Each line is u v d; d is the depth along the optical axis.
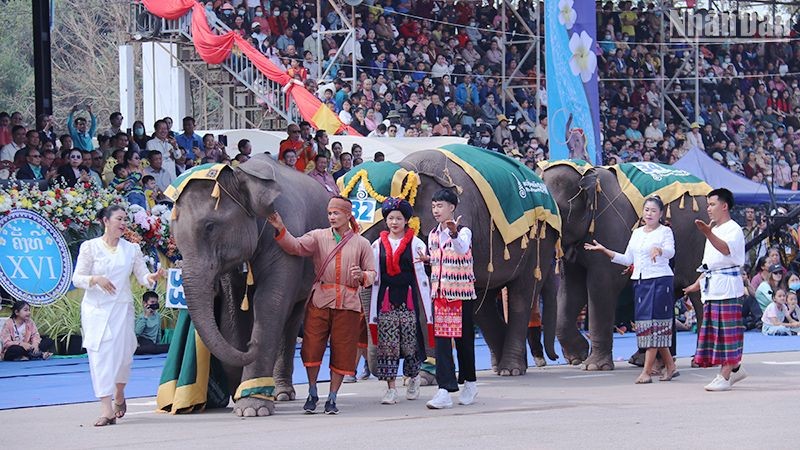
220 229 10.66
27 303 16.53
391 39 29.64
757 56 36.16
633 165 15.94
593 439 8.94
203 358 11.18
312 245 11.02
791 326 21.16
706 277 12.48
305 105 24.44
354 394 12.69
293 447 8.90
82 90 42.19
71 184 18.55
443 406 11.10
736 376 12.78
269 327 10.98
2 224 16.33
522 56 32.38
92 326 10.38
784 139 36.03
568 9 20.39
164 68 26.66
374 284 11.65
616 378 14.14
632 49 33.94
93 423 10.54
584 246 14.16
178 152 20.73
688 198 15.73
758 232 24.33
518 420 10.16
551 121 20.67
